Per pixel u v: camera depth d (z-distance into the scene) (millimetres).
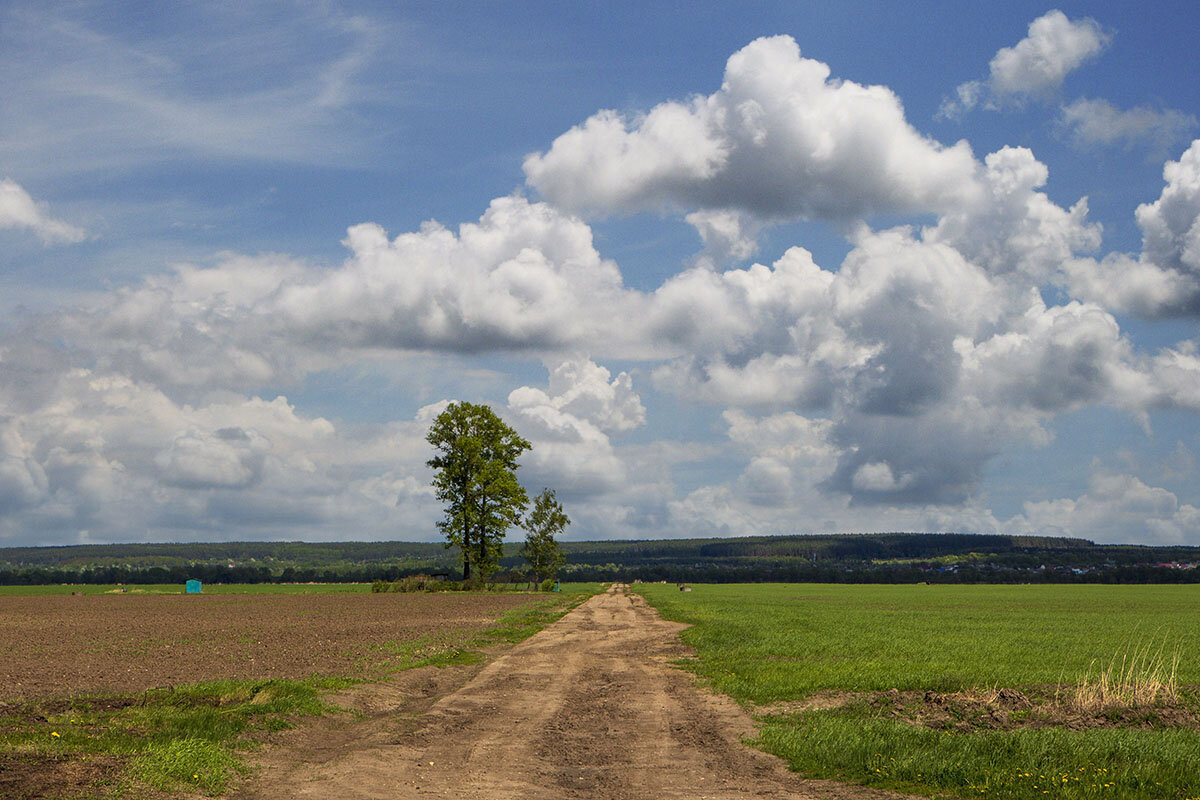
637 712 19750
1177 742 14984
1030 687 21125
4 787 11000
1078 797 12414
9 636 41062
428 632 41406
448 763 14570
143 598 91625
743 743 16297
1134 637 41375
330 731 17047
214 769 12977
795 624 48094
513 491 94750
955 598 100938
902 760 14148
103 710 17250
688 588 136875
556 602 75688
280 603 76188
